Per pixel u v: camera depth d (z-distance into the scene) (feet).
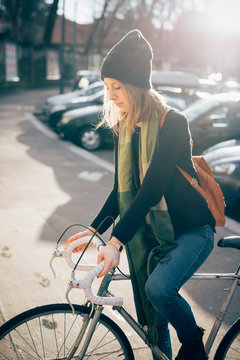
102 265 5.12
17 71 118.73
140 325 6.30
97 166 26.30
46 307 5.85
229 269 12.26
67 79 159.33
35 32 132.16
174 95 30.53
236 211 18.17
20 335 5.88
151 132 5.54
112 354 6.27
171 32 134.41
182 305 5.70
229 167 17.46
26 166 25.05
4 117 51.70
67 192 19.84
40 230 14.61
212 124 26.13
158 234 5.78
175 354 8.00
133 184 5.91
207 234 5.96
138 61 5.33
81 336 5.95
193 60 150.00
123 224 5.35
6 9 113.91
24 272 11.31
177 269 5.61
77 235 6.16
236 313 9.80
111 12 126.72
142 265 5.91
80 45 156.66
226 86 48.83
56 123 39.86
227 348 6.66
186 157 5.70
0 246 12.99
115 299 5.08
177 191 5.74
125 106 5.58
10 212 16.39
